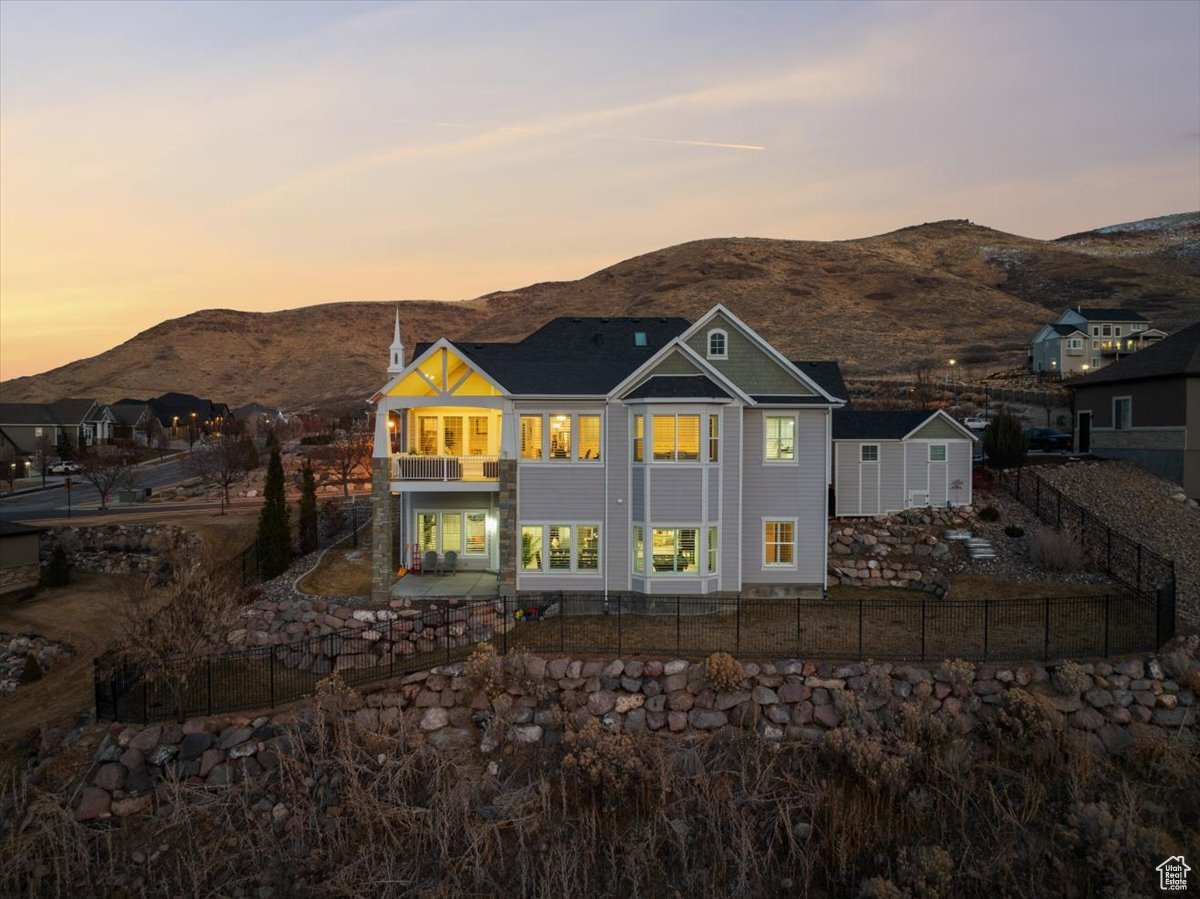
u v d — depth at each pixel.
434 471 23.62
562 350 26.72
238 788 15.34
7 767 16.83
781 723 16.28
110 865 14.29
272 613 22.45
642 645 18.80
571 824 14.55
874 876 13.61
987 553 25.34
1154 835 13.11
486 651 17.66
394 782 15.20
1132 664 16.94
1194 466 29.66
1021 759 15.30
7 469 55.50
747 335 23.95
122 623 19.81
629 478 22.86
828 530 26.08
